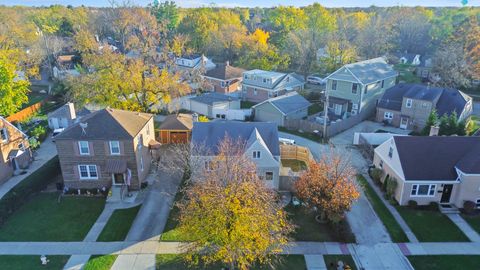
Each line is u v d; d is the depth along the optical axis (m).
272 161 31.23
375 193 32.06
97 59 47.69
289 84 62.44
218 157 26.62
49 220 28.72
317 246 25.27
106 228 27.52
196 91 65.19
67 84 51.56
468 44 68.38
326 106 44.16
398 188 30.08
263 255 21.34
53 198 32.22
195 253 22.16
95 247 25.31
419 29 102.25
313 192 26.70
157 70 47.62
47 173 34.69
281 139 42.75
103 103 45.25
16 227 27.80
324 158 28.91
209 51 96.56
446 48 68.50
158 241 25.92
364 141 41.69
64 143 31.50
